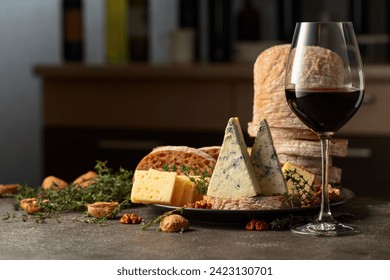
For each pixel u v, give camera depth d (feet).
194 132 10.44
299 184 4.50
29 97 12.60
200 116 10.41
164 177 4.61
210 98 10.35
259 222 4.31
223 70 10.24
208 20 11.41
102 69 10.61
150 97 10.55
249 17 11.34
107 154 10.77
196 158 4.89
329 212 4.35
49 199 5.00
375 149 9.82
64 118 10.85
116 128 10.69
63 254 3.85
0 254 3.86
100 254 3.84
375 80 9.77
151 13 12.20
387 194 9.82
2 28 12.56
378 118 9.79
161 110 10.53
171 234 4.23
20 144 12.63
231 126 4.42
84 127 10.80
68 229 4.38
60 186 5.38
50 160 10.94
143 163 4.98
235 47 11.34
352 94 4.16
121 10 11.44
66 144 10.87
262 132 4.46
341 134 9.89
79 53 11.51
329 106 4.14
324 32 4.17
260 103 5.04
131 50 11.43
